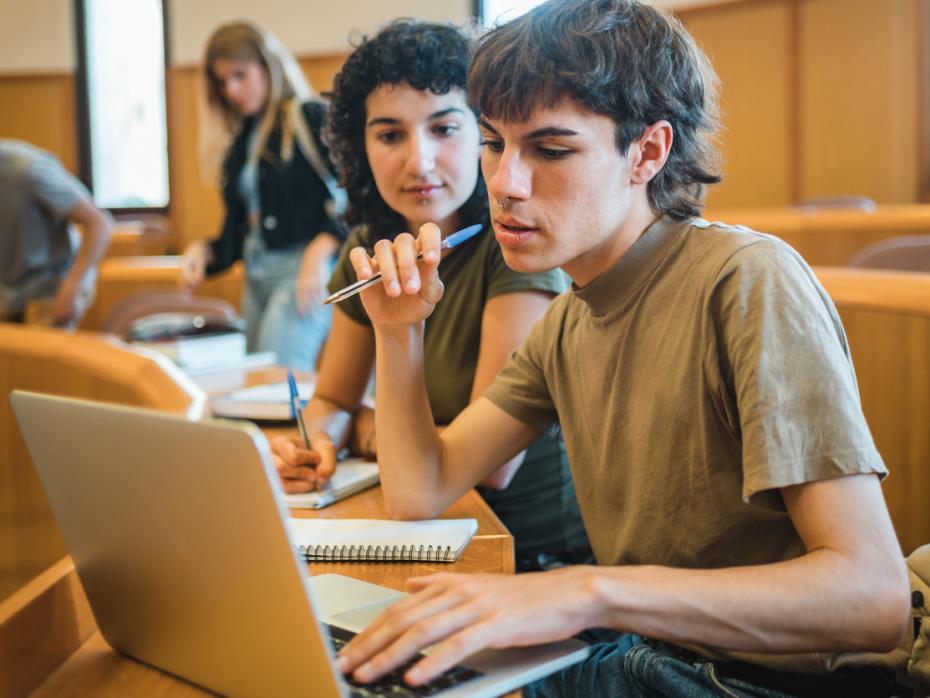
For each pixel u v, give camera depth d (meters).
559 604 0.80
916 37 7.18
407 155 1.52
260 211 3.27
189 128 10.07
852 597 0.83
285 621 0.73
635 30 1.02
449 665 0.77
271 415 1.80
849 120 7.51
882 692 1.01
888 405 1.67
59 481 0.87
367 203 1.67
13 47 10.20
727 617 0.82
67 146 10.23
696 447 1.00
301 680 0.74
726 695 0.97
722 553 1.01
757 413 0.89
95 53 10.17
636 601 0.82
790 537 0.99
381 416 1.22
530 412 1.26
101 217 3.80
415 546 1.11
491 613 0.79
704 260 1.02
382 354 1.22
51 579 0.92
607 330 1.10
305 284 3.08
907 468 1.63
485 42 1.03
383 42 1.51
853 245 4.48
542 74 0.97
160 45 10.08
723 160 1.13
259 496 0.70
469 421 1.27
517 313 1.50
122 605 0.88
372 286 1.19
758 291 0.94
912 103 7.25
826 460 0.87
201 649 0.82
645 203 1.07
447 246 1.18
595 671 1.04
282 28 9.66
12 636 0.84
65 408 0.82
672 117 1.04
